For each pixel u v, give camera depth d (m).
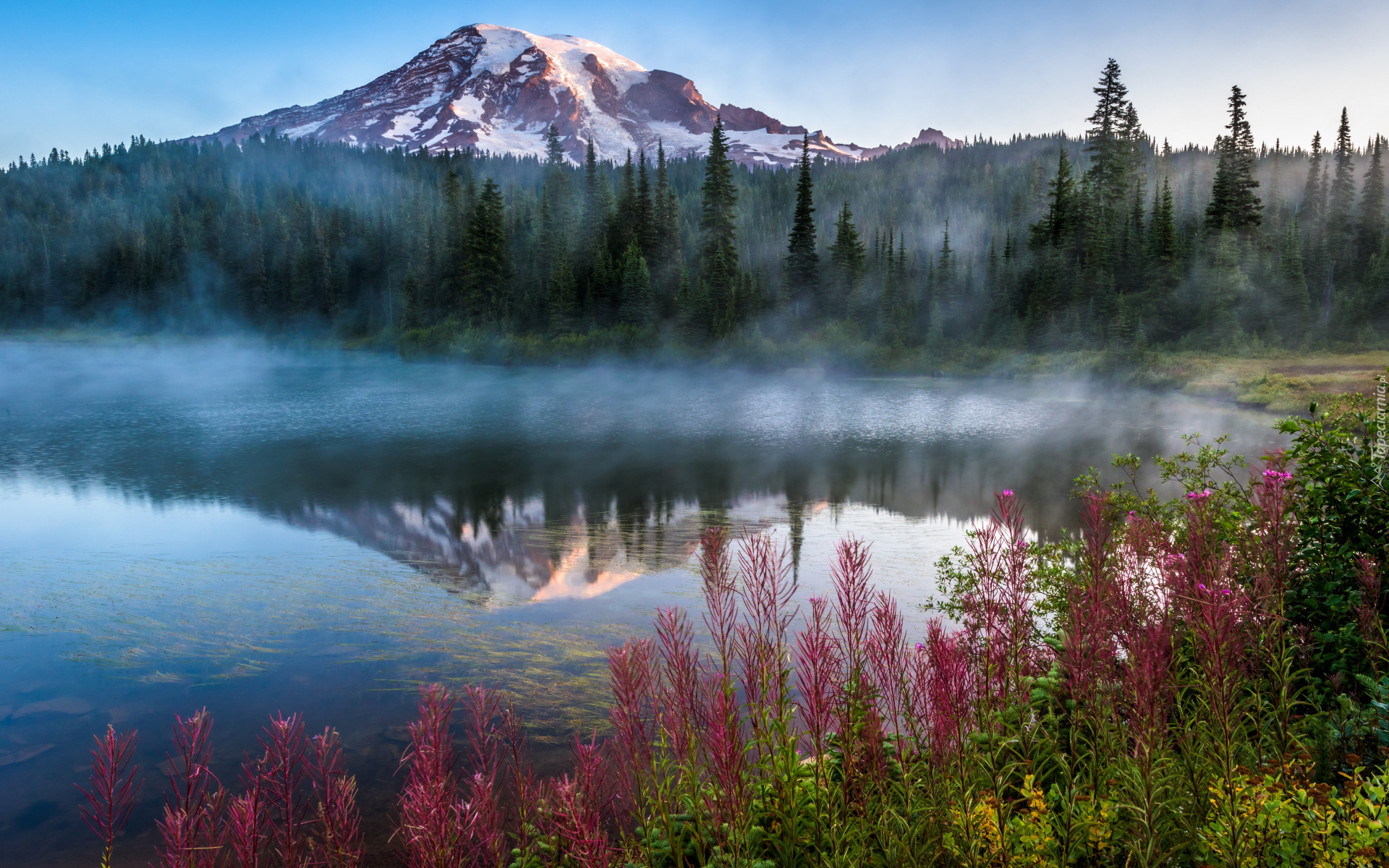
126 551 15.27
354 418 40.88
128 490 22.20
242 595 12.13
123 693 8.41
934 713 2.86
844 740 2.93
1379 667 3.38
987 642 3.24
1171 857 2.56
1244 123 85.00
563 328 88.06
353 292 132.25
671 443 31.88
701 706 2.88
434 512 19.02
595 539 15.93
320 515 18.80
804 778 3.10
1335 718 2.98
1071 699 3.12
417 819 2.67
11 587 12.57
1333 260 92.19
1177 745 3.08
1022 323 80.06
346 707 7.86
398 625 10.51
